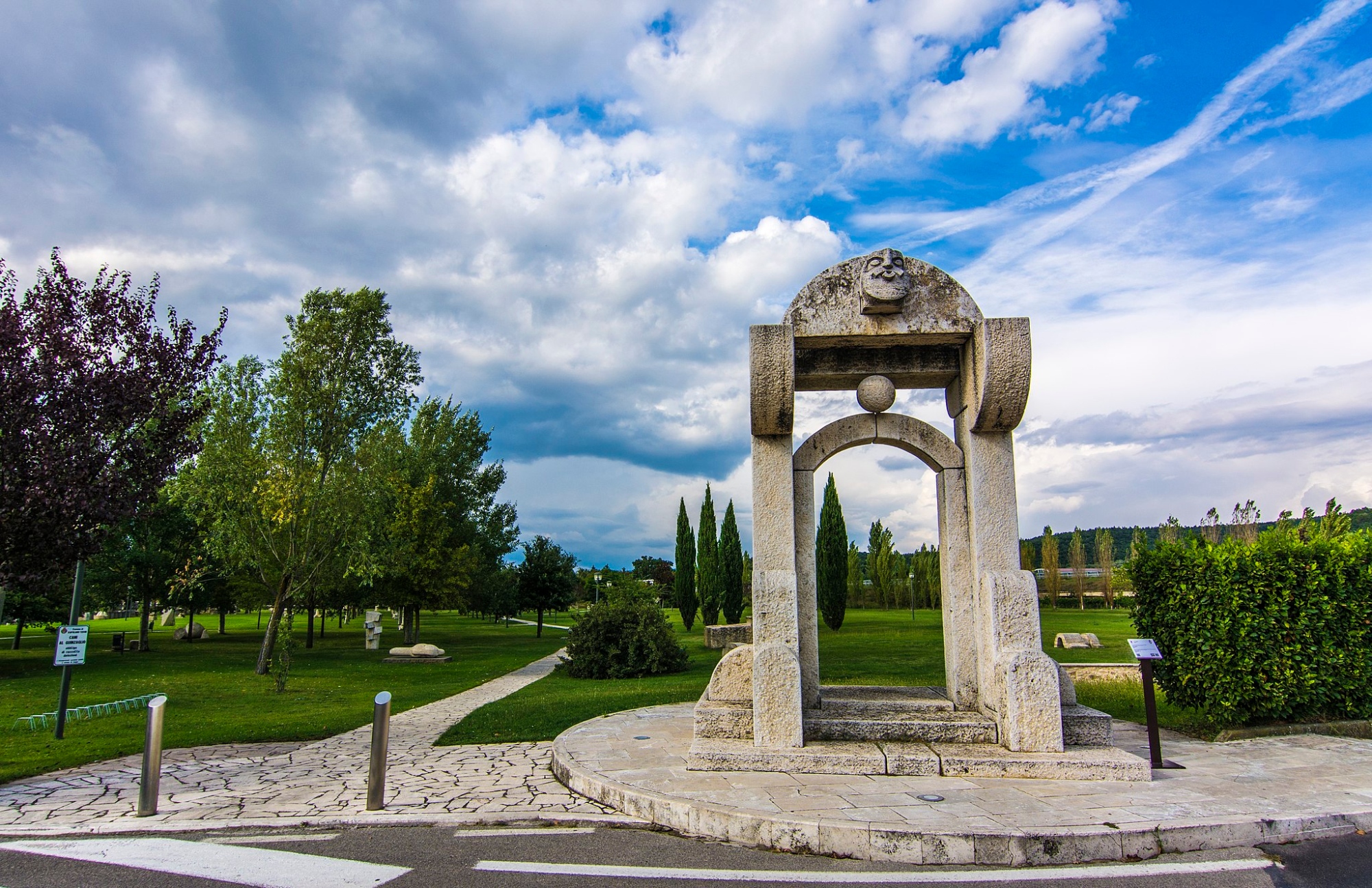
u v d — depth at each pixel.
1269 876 4.84
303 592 22.09
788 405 7.70
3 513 7.70
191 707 13.84
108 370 9.06
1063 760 6.70
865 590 47.19
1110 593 43.16
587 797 6.73
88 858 5.28
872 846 5.23
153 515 9.95
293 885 4.76
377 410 22.42
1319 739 8.61
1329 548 9.13
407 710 13.28
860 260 8.05
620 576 20.53
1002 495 7.88
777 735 7.24
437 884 4.77
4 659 23.89
